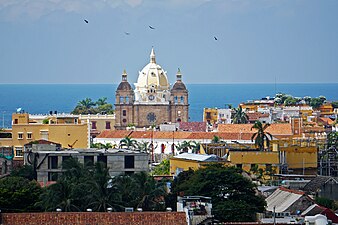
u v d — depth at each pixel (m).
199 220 193.25
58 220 189.75
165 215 190.62
